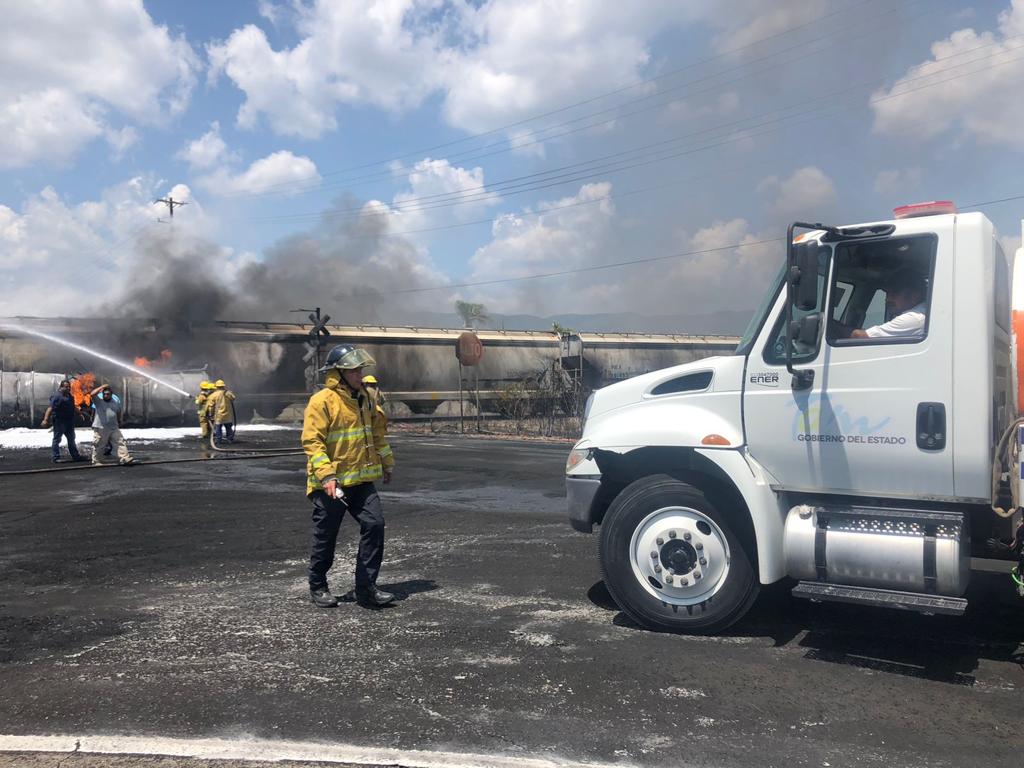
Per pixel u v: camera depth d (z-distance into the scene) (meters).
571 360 32.59
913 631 5.36
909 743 3.68
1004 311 4.98
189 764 3.48
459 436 26.86
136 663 4.75
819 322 4.84
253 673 4.57
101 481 13.73
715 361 5.39
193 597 6.30
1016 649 4.99
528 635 5.25
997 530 4.84
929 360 4.67
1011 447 4.59
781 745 3.66
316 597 5.99
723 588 5.21
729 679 4.46
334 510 5.94
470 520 9.79
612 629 5.39
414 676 4.50
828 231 4.98
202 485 13.18
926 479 4.69
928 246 4.75
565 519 9.84
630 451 5.55
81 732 3.79
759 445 5.15
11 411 25.34
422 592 6.38
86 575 7.10
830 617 5.68
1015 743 3.68
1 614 5.85
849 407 4.87
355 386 6.02
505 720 3.92
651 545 5.38
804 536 4.89
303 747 3.62
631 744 3.66
